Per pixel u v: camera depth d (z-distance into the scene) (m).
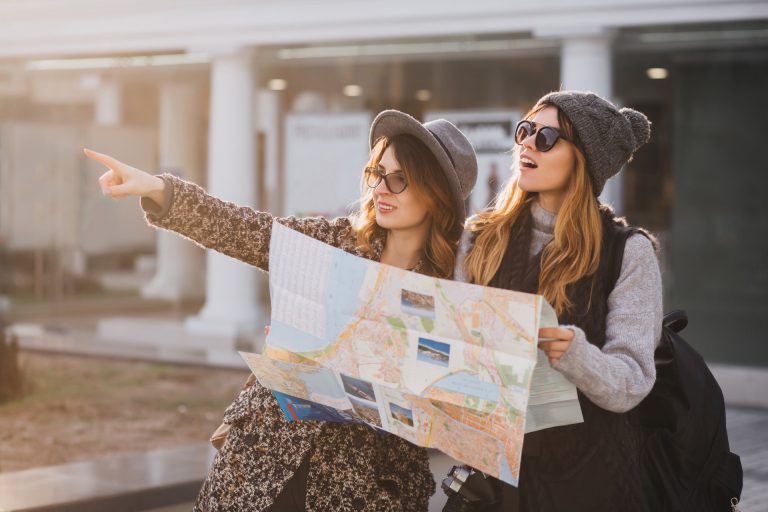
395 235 3.14
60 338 14.12
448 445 2.59
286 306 2.79
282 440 2.98
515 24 12.13
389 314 2.59
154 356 12.37
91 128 17.67
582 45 11.95
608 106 2.76
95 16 14.68
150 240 18.53
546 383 2.46
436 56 13.70
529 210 2.87
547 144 2.73
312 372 2.71
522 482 2.68
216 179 14.10
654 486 2.79
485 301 2.41
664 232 14.84
